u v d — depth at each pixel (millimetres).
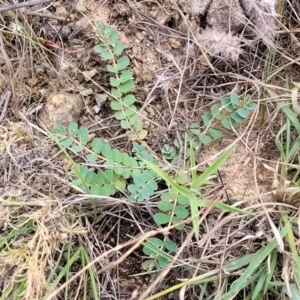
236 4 441
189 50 453
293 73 458
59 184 429
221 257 411
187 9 452
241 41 453
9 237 404
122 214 438
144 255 432
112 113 459
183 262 405
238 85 456
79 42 464
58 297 416
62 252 406
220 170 438
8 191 423
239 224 413
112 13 461
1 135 443
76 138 438
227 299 394
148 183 417
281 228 403
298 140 422
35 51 463
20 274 391
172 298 422
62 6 468
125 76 440
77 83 460
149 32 459
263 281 392
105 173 424
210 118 440
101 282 425
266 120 445
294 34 464
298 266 368
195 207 361
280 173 429
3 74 461
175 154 443
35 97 460
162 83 451
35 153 438
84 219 433
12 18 456
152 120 455
